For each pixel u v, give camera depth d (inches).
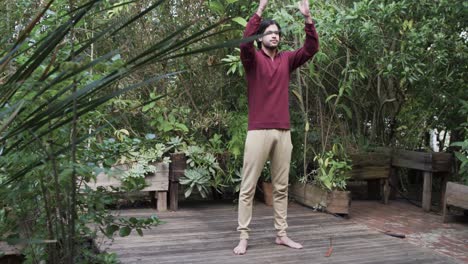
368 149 190.9
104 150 75.8
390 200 192.4
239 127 172.4
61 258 70.3
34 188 64.6
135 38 163.6
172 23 168.9
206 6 166.9
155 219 74.1
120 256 113.3
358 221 156.8
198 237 132.3
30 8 77.1
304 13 115.6
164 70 168.6
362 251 119.6
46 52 43.8
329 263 109.7
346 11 156.5
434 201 191.5
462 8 148.3
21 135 53.5
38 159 55.9
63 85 60.7
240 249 117.6
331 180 162.1
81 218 70.9
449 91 174.9
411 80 155.1
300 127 179.5
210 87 179.3
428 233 142.0
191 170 168.6
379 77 185.9
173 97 175.0
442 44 153.2
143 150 161.6
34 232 69.8
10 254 98.7
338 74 182.1
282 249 121.3
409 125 201.6
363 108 200.8
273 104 116.6
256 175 118.9
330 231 139.8
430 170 170.6
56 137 64.1
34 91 52.3
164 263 108.7
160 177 165.5
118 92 46.0
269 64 116.6
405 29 155.0
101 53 157.6
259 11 111.3
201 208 173.2
